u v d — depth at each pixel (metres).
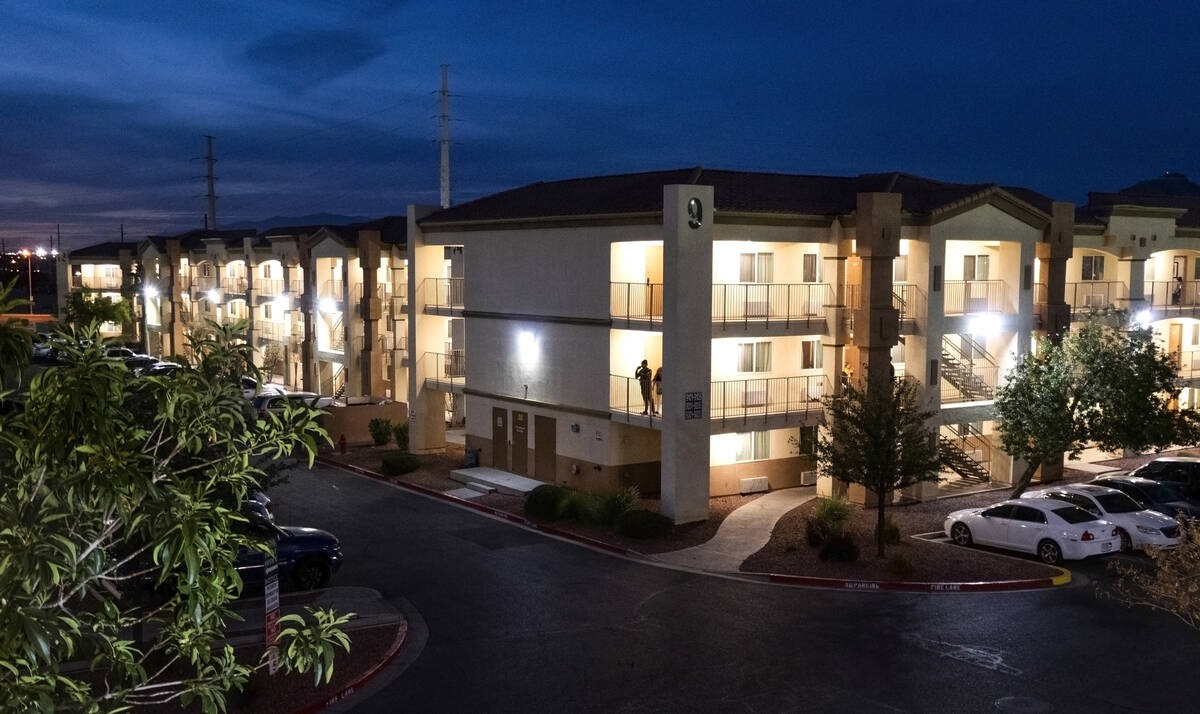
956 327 31.45
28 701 5.96
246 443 8.08
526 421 33.53
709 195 27.36
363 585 22.20
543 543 26.11
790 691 15.88
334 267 50.97
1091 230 39.47
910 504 30.39
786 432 32.22
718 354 30.48
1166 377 28.48
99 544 6.93
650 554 24.73
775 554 24.42
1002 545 25.03
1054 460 29.16
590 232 30.45
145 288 71.56
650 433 31.09
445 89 57.59
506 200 37.16
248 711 14.80
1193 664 17.02
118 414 7.02
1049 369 28.42
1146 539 24.48
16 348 6.46
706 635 18.70
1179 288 43.88
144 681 7.46
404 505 30.78
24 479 6.61
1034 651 17.70
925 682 16.22
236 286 62.56
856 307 30.33
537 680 16.44
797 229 29.77
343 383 50.59
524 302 33.41
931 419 30.72
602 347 30.28
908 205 31.11
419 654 17.75
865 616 19.86
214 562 7.37
